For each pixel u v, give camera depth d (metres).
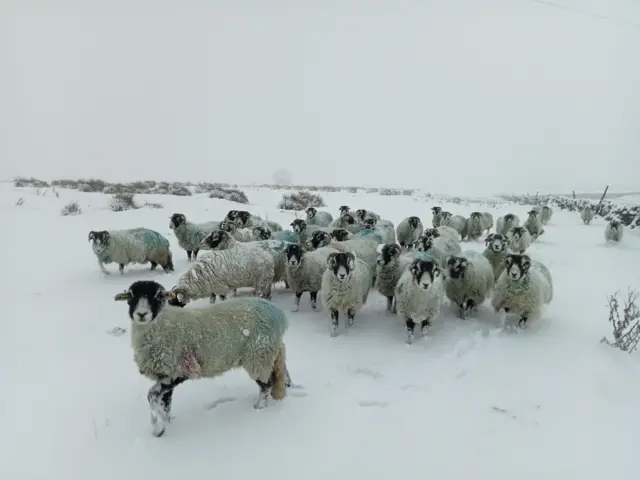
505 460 4.06
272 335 4.73
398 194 39.19
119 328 6.93
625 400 5.06
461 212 25.56
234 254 7.95
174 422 4.63
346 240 10.27
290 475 3.86
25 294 8.77
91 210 18.91
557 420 4.66
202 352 4.45
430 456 4.11
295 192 31.70
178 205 21.20
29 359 5.93
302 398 5.11
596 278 10.88
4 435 4.37
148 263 11.70
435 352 6.42
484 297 7.95
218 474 3.87
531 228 17.47
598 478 3.84
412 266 6.45
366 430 4.50
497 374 5.66
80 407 4.86
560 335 7.00
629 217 24.66
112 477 3.84
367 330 7.36
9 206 18.36
